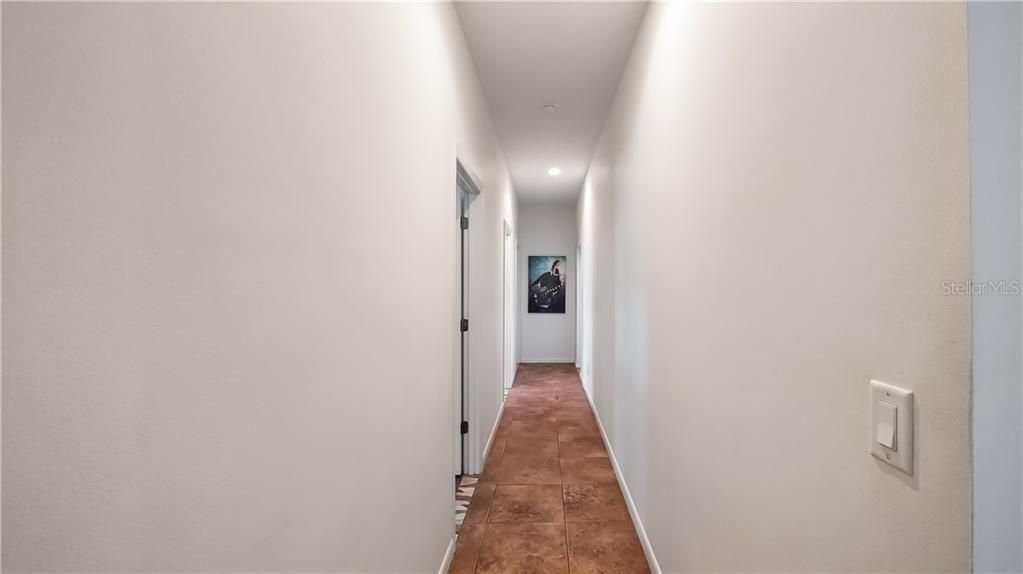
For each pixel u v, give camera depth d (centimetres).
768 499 98
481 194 326
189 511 60
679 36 167
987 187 50
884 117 62
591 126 398
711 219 133
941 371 54
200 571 62
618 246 314
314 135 91
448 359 217
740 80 112
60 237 45
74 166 46
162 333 56
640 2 222
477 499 286
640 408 239
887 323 62
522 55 275
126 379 51
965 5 51
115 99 50
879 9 63
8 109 41
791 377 88
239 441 69
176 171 57
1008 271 50
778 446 94
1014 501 51
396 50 140
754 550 105
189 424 60
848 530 71
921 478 57
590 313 517
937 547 55
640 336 238
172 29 57
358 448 112
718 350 128
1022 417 50
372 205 121
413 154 158
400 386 144
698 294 145
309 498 89
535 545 234
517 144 448
